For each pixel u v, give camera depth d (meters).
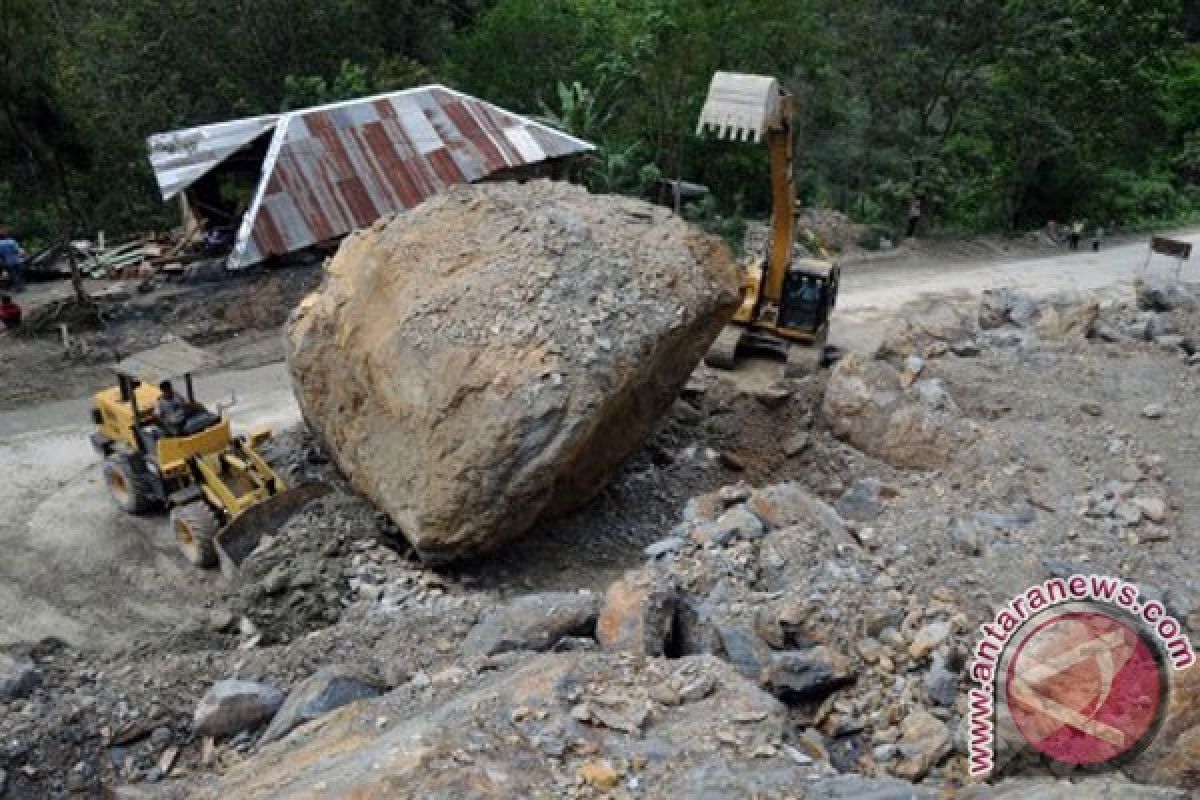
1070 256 29.19
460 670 8.79
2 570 12.70
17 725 9.11
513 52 31.27
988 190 32.34
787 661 8.51
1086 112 31.83
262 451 15.10
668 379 13.08
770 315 17.88
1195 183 39.28
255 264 21.55
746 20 26.78
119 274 22.73
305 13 28.42
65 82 20.38
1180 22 47.19
